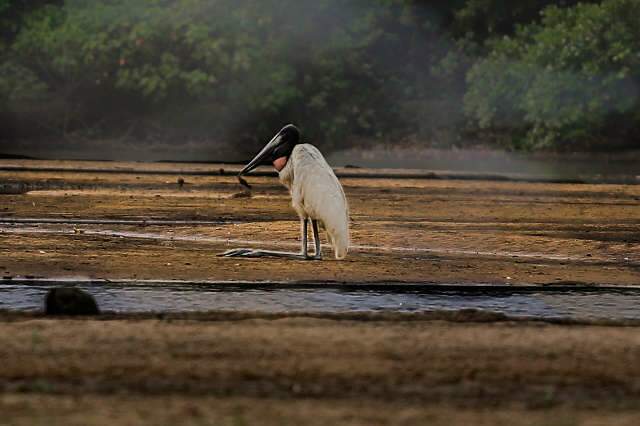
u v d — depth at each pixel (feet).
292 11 594.65
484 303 138.10
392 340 102.53
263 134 572.92
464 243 195.72
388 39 623.36
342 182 342.64
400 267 164.45
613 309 135.44
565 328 111.34
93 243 184.75
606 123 543.80
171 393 84.33
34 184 315.78
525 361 96.17
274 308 129.59
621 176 407.64
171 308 127.65
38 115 561.02
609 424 78.33
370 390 86.38
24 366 91.20
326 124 578.25
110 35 551.59
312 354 96.68
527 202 290.35
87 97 564.71
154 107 565.53
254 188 316.19
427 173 387.34
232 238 196.13
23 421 75.56
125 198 273.13
